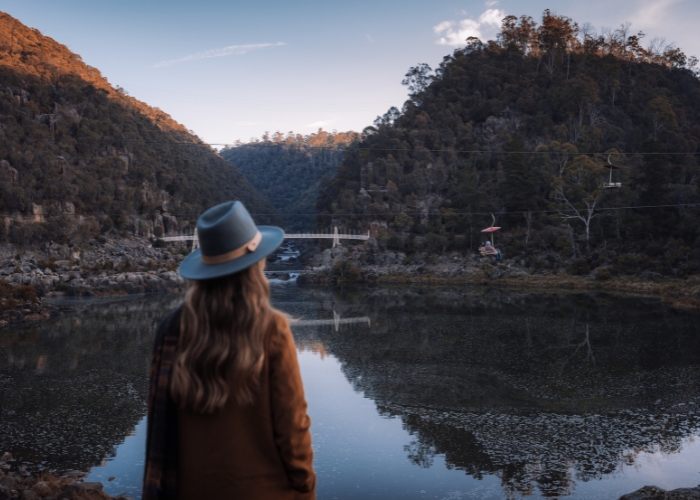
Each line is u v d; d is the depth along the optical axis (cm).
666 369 2147
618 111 13162
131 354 2594
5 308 4041
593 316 3847
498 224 9288
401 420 1539
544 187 9825
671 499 936
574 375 2075
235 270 162
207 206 14788
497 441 1351
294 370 170
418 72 15425
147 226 11231
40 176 9712
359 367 2275
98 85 16050
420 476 1132
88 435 1418
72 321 3881
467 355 2506
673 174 8100
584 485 1078
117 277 6912
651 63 16500
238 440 162
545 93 13625
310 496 176
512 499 1016
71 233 8869
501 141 12275
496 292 6197
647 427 1448
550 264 7825
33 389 1920
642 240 7425
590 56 14550
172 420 166
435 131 12669
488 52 15538
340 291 6825
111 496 1005
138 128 14638
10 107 10919
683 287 5456
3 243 8088
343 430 1450
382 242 9938
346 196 11944
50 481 1012
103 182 10950
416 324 3578
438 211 10275
